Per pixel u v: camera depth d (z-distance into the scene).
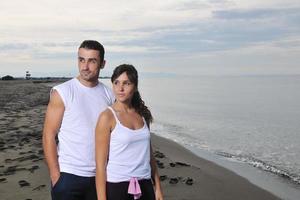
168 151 15.22
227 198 9.17
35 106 31.70
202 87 107.19
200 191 9.46
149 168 4.55
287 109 38.44
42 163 11.16
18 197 8.22
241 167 12.92
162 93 72.50
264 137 20.42
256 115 32.75
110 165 4.39
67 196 4.68
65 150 4.71
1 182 9.27
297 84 129.00
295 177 11.72
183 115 32.44
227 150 16.36
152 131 22.41
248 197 9.41
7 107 30.27
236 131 22.80
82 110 4.71
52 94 4.77
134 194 4.36
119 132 4.34
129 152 4.36
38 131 17.84
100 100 4.82
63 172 4.68
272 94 68.44
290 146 17.44
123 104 4.47
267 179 11.36
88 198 4.77
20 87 67.38
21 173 10.11
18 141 15.01
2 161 11.58
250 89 91.88
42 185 8.95
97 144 4.39
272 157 14.90
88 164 4.70
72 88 4.76
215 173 11.64
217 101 50.22
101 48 4.82
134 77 4.41
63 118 4.73
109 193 4.38
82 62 4.74
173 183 9.90
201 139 19.53
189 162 13.17
